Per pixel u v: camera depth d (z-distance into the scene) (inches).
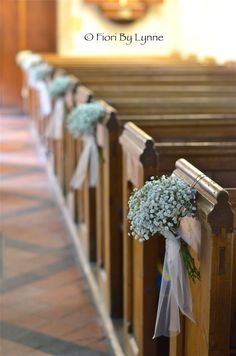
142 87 229.8
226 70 278.7
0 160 330.3
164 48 473.1
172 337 100.7
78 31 471.5
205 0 386.6
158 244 120.8
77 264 187.9
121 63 342.6
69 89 238.7
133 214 90.4
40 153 348.5
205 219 81.7
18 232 216.2
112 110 149.6
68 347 138.1
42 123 347.6
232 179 119.8
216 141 146.0
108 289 152.4
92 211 184.1
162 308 100.1
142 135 115.6
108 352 136.1
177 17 464.8
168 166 119.3
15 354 134.4
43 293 166.7
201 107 191.5
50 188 275.1
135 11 459.5
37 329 146.4
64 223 227.0
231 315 96.9
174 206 85.5
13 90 497.4
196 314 89.8
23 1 482.3
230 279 81.9
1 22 484.4
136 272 124.2
